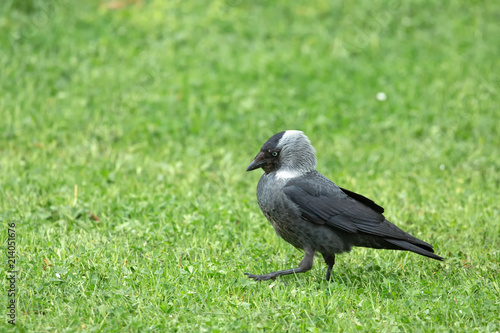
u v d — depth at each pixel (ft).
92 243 30.04
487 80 57.47
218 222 33.68
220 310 24.16
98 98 51.52
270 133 48.67
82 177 39.01
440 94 55.31
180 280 26.84
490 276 28.25
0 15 61.05
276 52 61.87
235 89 54.95
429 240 32.83
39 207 34.65
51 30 60.44
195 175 40.40
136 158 42.78
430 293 26.11
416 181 41.45
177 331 22.72
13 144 43.96
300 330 23.03
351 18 68.18
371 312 24.58
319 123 50.39
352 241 28.55
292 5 70.28
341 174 42.27
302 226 28.17
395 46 64.03
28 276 26.11
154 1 68.28
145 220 33.53
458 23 68.18
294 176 29.12
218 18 66.64
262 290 26.21
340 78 57.82
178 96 53.06
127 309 24.13
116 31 62.49
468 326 23.68
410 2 71.41
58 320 22.94
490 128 49.96
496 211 35.99
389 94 55.72
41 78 53.42
